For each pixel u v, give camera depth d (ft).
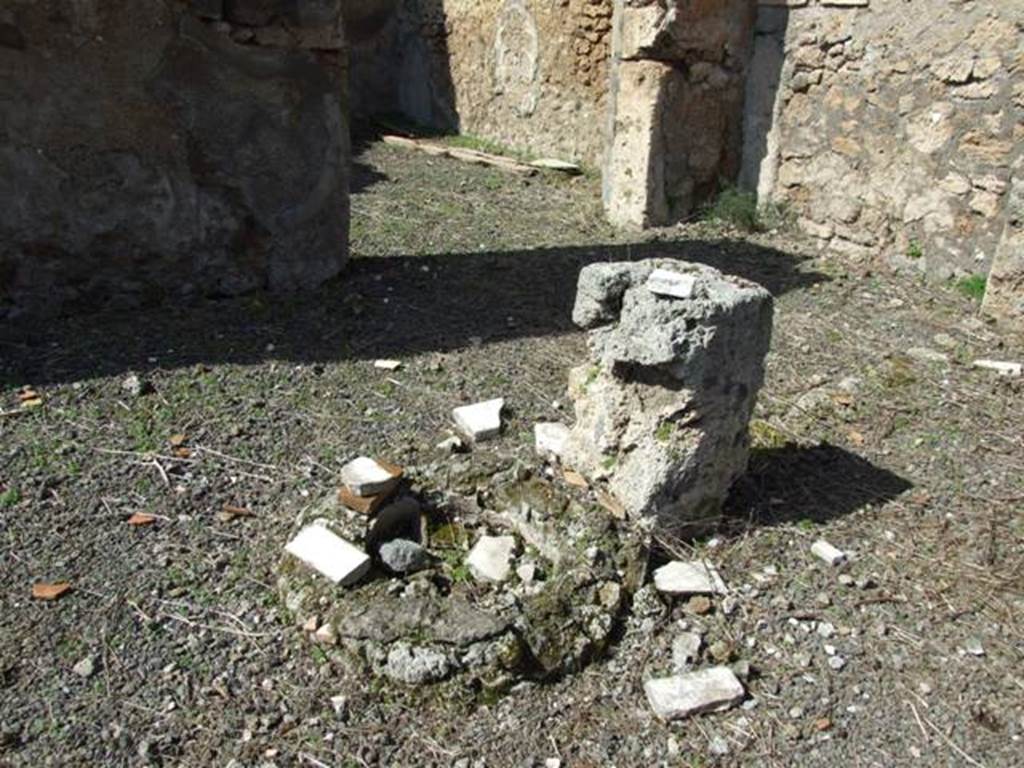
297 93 15.35
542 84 29.76
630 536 8.83
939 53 17.01
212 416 11.53
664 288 8.62
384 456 10.21
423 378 12.86
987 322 15.58
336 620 7.95
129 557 8.98
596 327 9.34
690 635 8.25
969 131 16.72
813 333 14.98
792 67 20.11
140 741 7.08
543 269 17.87
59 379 12.16
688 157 21.27
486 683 7.55
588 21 27.37
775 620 8.52
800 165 20.33
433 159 29.32
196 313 14.70
